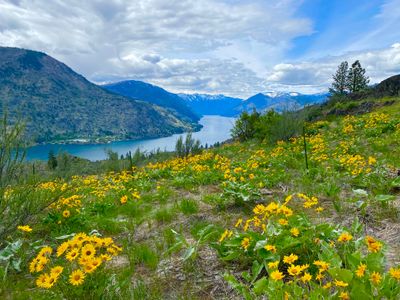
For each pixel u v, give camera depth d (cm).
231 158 1964
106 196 996
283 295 293
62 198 734
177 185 1075
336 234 416
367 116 2900
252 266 400
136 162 2378
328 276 356
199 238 523
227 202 758
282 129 2300
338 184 820
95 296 335
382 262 315
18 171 544
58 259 477
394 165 947
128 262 485
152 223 672
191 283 404
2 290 408
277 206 439
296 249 407
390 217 548
